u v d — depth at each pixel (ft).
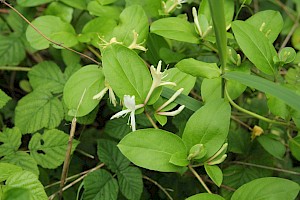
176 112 1.69
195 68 1.70
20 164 1.77
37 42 1.93
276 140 1.92
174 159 1.54
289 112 1.75
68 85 1.77
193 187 2.02
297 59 1.97
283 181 1.53
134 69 1.64
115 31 1.82
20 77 2.31
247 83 1.60
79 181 1.96
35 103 1.93
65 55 2.03
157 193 2.05
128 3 2.05
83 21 2.17
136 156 1.53
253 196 1.52
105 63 1.62
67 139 1.83
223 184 1.96
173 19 1.86
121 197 1.94
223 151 1.61
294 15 2.45
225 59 1.62
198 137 1.58
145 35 1.83
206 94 1.77
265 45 1.73
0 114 2.10
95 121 2.19
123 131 1.93
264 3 2.52
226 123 1.58
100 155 1.84
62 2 2.07
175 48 2.12
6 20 2.20
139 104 1.65
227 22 1.89
